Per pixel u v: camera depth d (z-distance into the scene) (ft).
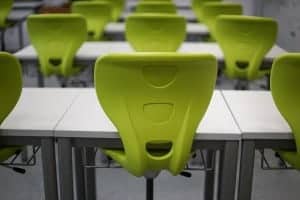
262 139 4.93
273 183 8.31
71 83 13.34
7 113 4.84
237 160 4.98
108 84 4.33
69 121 5.09
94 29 13.87
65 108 5.56
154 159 4.83
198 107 4.55
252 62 9.66
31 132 4.86
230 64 9.89
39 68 10.44
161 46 10.00
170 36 9.82
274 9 19.88
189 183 8.26
